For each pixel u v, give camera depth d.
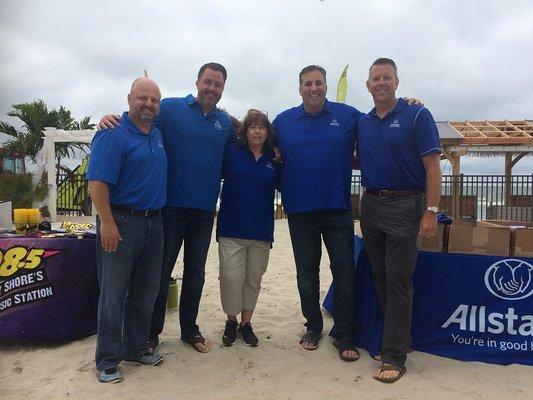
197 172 3.33
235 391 2.89
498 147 14.30
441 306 3.49
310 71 3.43
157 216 3.13
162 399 2.77
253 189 3.60
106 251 2.95
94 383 2.94
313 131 3.51
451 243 3.54
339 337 3.59
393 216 3.15
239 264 3.64
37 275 3.59
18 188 13.20
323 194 3.45
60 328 3.55
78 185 14.53
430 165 3.07
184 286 3.58
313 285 3.70
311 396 2.83
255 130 3.54
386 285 3.36
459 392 2.87
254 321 4.34
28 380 3.01
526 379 3.04
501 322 3.37
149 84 2.98
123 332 3.24
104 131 2.86
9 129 23.22
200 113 3.40
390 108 3.25
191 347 3.61
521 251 3.42
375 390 2.91
